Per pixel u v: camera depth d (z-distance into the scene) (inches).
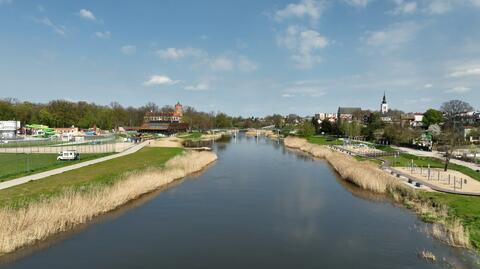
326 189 2201.0
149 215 1594.5
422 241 1267.2
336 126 7327.8
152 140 5669.3
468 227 1332.4
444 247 1205.1
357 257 1142.3
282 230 1408.7
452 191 1863.9
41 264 1069.8
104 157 3174.2
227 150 4940.9
